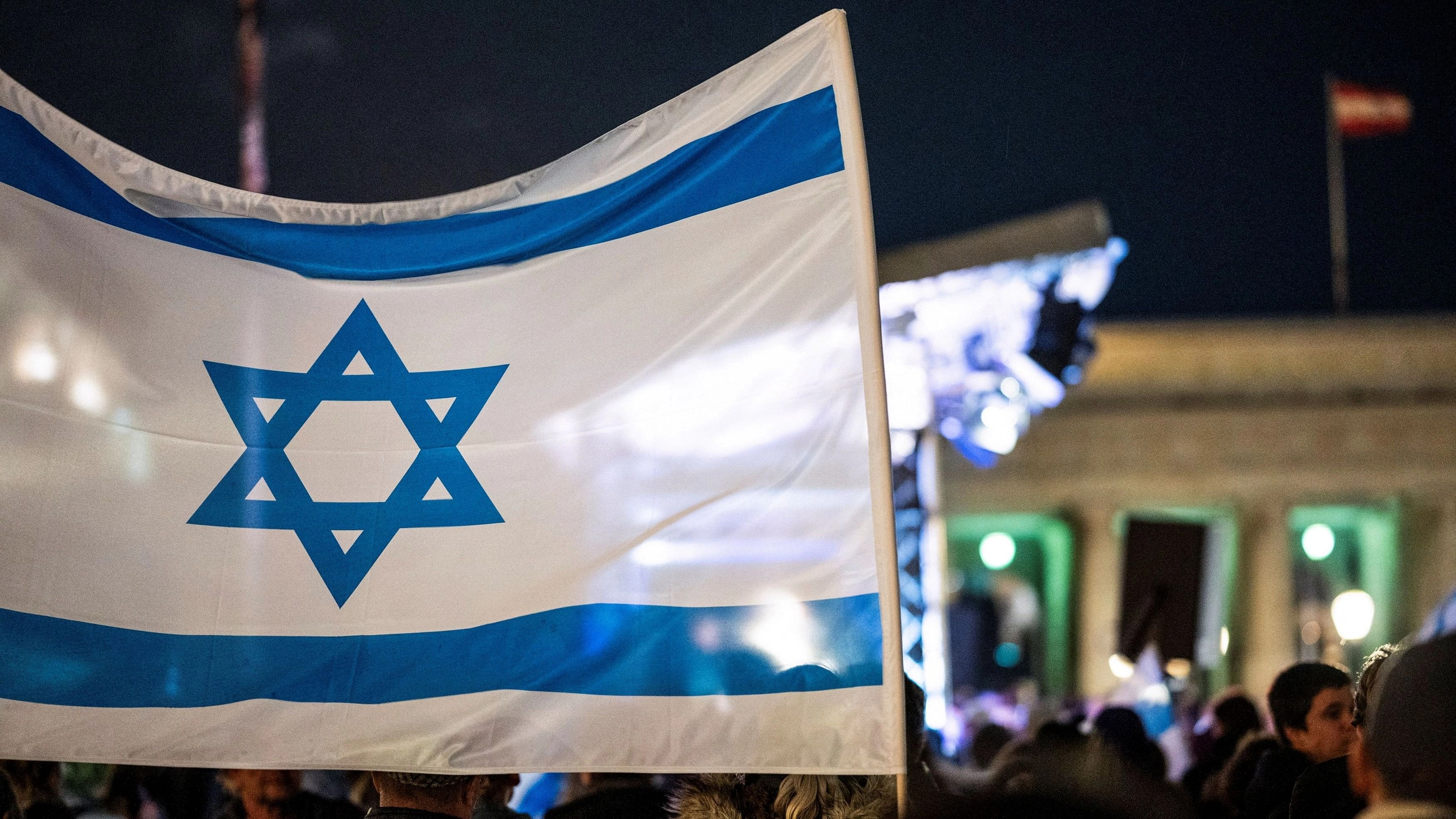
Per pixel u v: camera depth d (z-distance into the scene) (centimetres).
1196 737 892
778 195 383
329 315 418
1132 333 4400
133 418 404
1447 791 196
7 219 405
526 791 693
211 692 386
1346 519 4794
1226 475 4450
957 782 579
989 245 1586
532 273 409
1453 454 4394
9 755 378
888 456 353
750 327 379
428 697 379
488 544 388
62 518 393
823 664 347
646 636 366
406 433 404
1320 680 452
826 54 383
